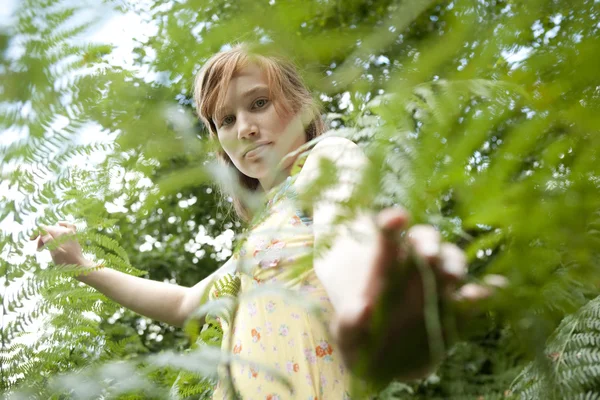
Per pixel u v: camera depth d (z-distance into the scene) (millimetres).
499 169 455
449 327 450
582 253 436
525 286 439
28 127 519
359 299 478
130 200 735
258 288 677
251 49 433
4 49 457
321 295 997
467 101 456
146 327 3342
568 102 430
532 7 394
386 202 500
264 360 1051
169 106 499
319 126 908
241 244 697
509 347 499
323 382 1015
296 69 431
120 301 1694
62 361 1106
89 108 502
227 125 777
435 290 440
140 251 3680
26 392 756
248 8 425
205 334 1213
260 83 734
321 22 451
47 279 1038
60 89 492
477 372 560
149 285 1758
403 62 414
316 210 640
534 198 446
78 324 1175
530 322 431
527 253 443
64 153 660
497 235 486
